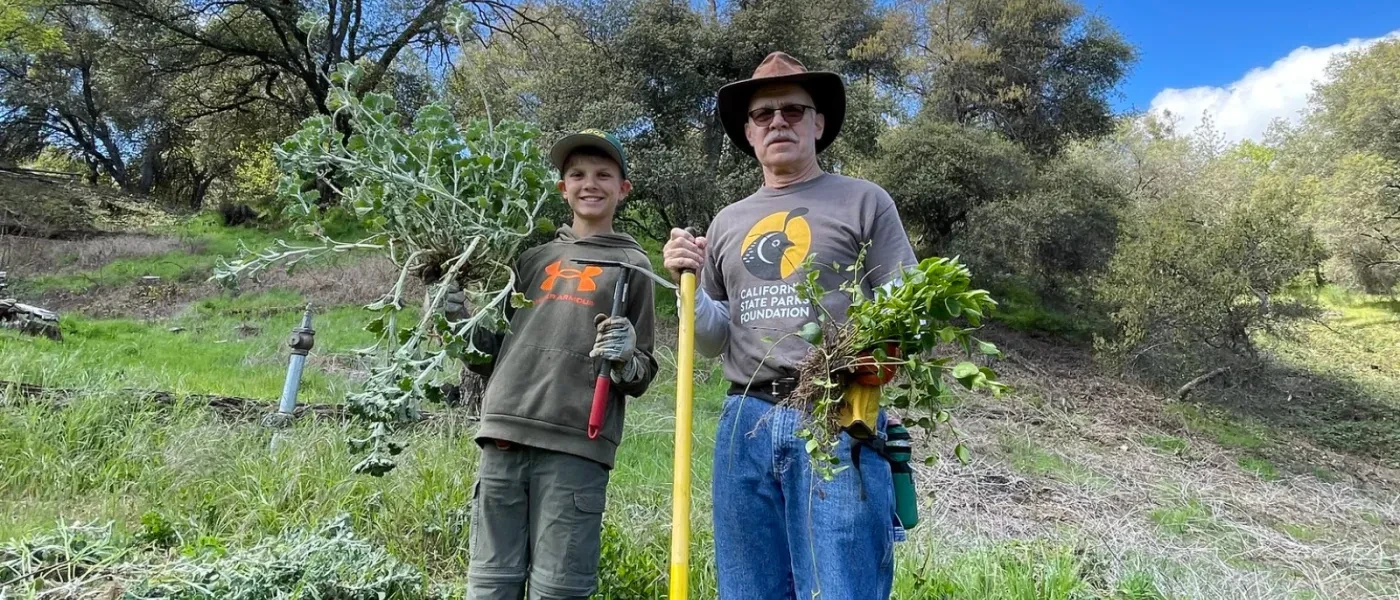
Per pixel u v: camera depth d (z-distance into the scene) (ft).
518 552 6.95
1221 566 13.78
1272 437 32.48
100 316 33.60
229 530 10.68
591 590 6.95
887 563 5.87
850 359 5.52
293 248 6.92
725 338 6.59
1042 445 25.93
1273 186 55.83
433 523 10.57
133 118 75.66
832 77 6.73
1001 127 63.36
